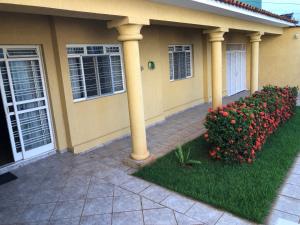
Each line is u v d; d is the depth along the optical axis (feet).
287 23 35.35
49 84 18.42
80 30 19.19
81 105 19.80
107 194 14.07
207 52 35.40
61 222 12.01
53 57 18.40
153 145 20.94
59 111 19.20
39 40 17.44
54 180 15.76
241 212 11.73
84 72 20.16
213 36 24.11
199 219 11.71
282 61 40.86
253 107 18.21
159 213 12.26
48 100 18.88
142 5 15.78
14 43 16.21
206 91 36.45
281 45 40.50
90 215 12.40
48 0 11.38
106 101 21.62
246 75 47.85
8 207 13.28
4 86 16.60
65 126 19.57
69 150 19.88
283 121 23.95
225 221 11.48
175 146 20.44
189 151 17.93
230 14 23.70
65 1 12.01
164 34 28.22
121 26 15.53
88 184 15.16
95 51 20.71
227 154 16.28
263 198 12.69
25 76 17.51
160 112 27.68
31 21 16.88
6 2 10.11
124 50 16.20
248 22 28.66
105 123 21.71
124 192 14.17
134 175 15.94
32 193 14.46
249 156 16.51
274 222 11.32
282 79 41.34
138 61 16.42
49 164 17.93
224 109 17.22
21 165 17.67
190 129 24.67
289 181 14.62
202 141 20.71
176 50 30.96
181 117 29.35
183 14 19.20
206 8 20.15
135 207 12.82
